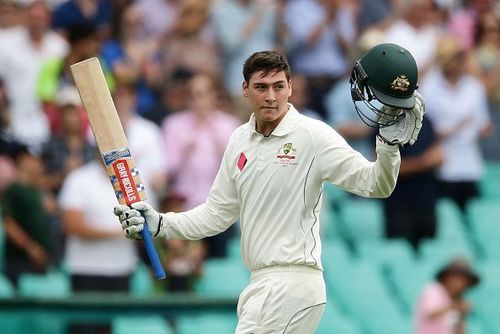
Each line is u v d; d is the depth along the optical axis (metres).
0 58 42.50
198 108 42.00
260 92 22.45
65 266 38.84
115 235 36.16
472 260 45.53
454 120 47.97
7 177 40.34
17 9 43.47
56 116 41.62
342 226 46.25
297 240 22.52
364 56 21.59
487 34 53.25
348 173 22.22
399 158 21.61
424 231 44.78
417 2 48.16
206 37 46.53
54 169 40.28
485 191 51.72
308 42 47.62
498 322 44.28
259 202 22.73
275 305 22.45
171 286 37.94
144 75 44.84
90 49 41.31
